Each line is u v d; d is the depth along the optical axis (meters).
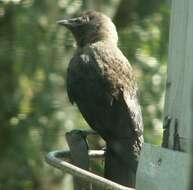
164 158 6.46
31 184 14.50
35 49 14.04
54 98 14.39
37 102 14.31
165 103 6.93
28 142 14.27
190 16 6.61
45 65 14.13
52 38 14.11
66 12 14.22
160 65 14.52
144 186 6.73
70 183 14.94
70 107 14.45
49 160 7.30
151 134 14.08
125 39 14.77
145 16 15.27
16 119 14.32
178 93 6.73
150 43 14.73
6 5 13.96
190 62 6.57
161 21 14.95
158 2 15.37
